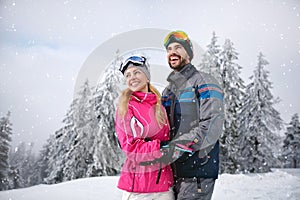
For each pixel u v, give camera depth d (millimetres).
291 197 5090
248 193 5500
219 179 7000
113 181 5984
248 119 13688
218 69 14062
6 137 18031
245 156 13453
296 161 21094
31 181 20812
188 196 2266
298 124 21531
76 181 6059
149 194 2131
